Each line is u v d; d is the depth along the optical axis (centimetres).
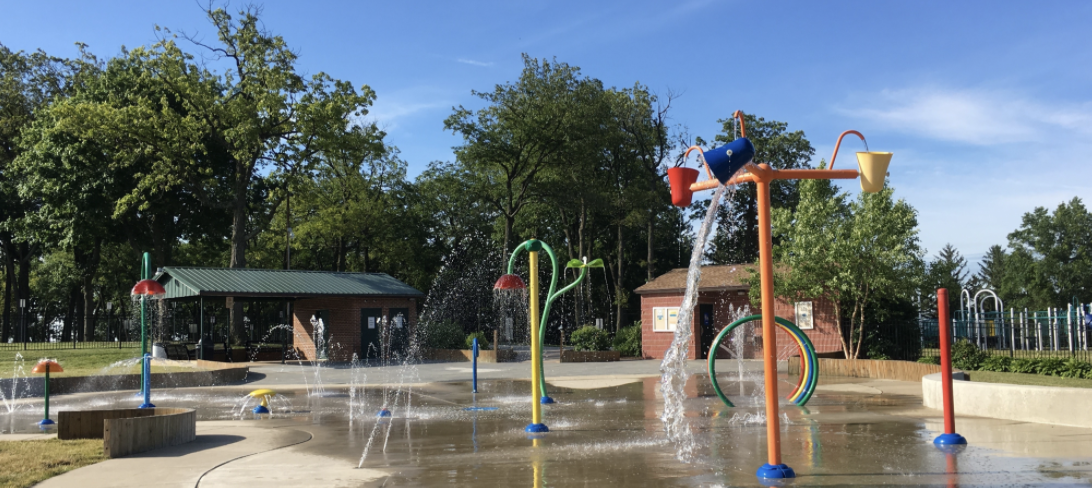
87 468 773
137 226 4322
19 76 4662
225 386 1922
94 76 4334
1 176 4684
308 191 3944
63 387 1761
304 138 3591
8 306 4909
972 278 9206
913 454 777
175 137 3512
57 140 3856
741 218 5419
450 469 746
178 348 2720
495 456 817
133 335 4556
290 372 2338
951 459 745
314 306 3144
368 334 3053
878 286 2102
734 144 602
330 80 3653
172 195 4050
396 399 1526
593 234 5428
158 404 1502
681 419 1110
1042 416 1001
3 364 2495
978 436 888
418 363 2780
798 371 2047
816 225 2206
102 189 3825
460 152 4378
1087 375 1562
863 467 710
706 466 734
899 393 1465
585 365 2591
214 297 2745
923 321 2588
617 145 4803
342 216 4638
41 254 5384
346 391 1728
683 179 727
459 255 5444
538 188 4325
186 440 952
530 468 742
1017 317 2747
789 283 2236
